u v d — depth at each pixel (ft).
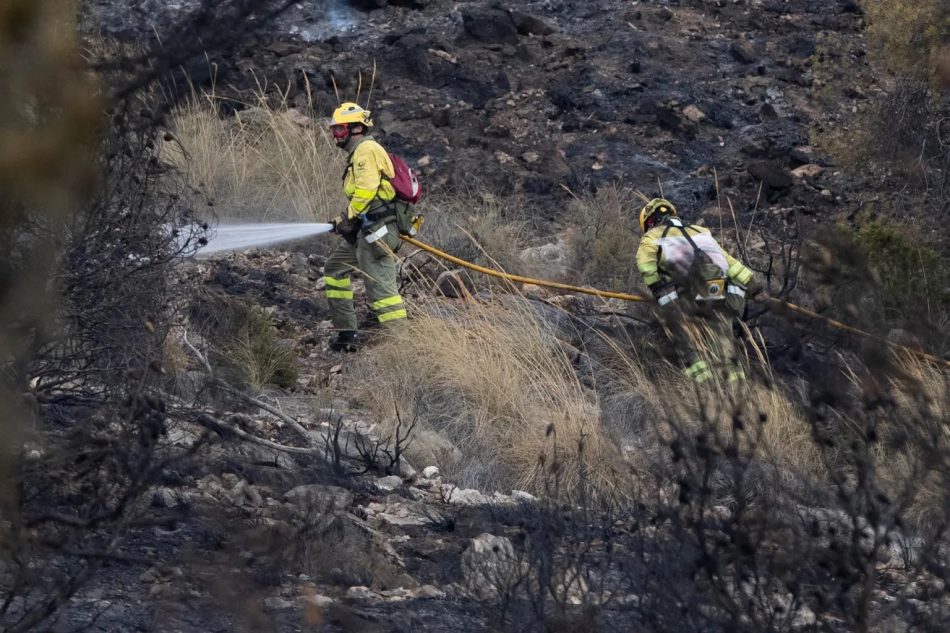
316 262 128.98
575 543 59.93
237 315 102.27
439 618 55.42
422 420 94.63
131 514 45.57
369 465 82.89
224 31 37.11
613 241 131.85
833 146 160.76
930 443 49.42
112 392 57.21
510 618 51.03
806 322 54.19
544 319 111.45
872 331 52.16
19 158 32.53
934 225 144.66
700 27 201.46
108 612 49.08
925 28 155.02
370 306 114.42
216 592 48.21
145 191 59.47
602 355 109.70
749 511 52.49
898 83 162.30
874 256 115.55
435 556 67.82
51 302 39.01
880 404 48.60
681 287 78.89
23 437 39.42
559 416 91.71
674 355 94.27
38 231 42.52
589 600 51.01
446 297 118.32
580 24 199.41
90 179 34.09
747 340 100.63
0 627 42.78
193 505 60.85
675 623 45.75
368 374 102.17
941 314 109.19
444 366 99.04
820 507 52.85
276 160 138.10
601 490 76.74
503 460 89.76
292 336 111.34
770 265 114.42
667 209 106.11
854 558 46.29
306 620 51.62
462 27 193.88
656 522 51.62
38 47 33.45
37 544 43.16
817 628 46.37
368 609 55.77
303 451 80.07
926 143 157.58
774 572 46.50
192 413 70.54
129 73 41.83
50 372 56.59
